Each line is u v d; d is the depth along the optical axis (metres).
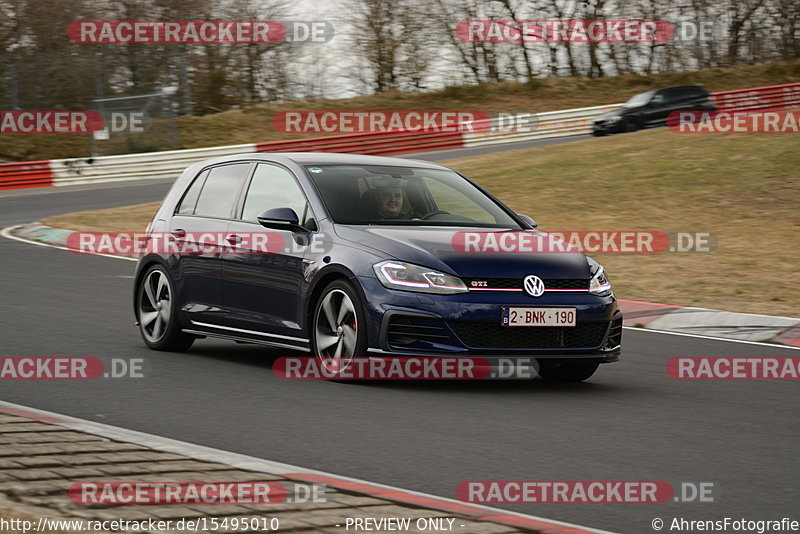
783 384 27.88
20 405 22.30
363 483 16.17
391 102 154.62
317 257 26.33
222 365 28.12
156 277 31.00
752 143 86.19
